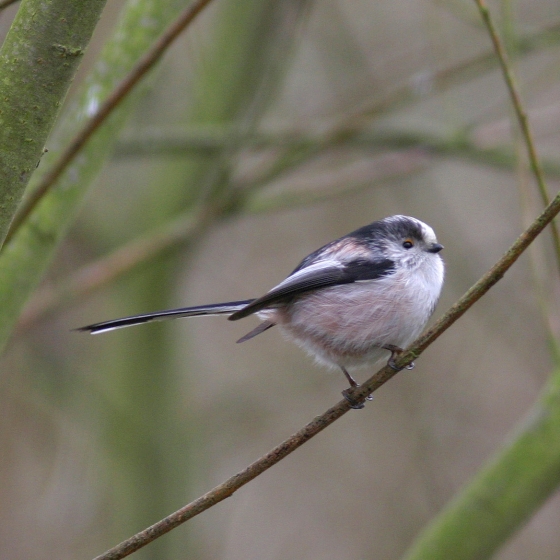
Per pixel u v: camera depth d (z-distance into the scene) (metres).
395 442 14.41
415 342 5.48
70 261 12.58
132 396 12.73
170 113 12.89
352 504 14.64
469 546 7.41
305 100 14.27
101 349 13.29
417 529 13.80
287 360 15.21
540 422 7.50
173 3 7.21
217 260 15.88
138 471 12.49
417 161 11.35
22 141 4.33
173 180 12.55
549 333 7.83
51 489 12.42
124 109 7.17
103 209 12.73
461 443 14.02
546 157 11.05
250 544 14.94
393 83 13.02
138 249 10.53
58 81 4.36
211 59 12.30
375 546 14.12
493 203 15.66
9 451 12.20
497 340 14.66
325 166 14.12
